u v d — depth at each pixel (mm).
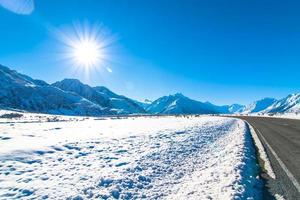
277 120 48531
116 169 9094
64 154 11055
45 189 6754
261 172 9516
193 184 7887
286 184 8117
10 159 9320
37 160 9688
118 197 6684
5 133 17047
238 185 7559
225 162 10523
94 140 15344
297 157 12141
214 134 21938
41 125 26312
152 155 11742
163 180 8359
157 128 25562
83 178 7879
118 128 24797
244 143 15688
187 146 14828
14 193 6375
